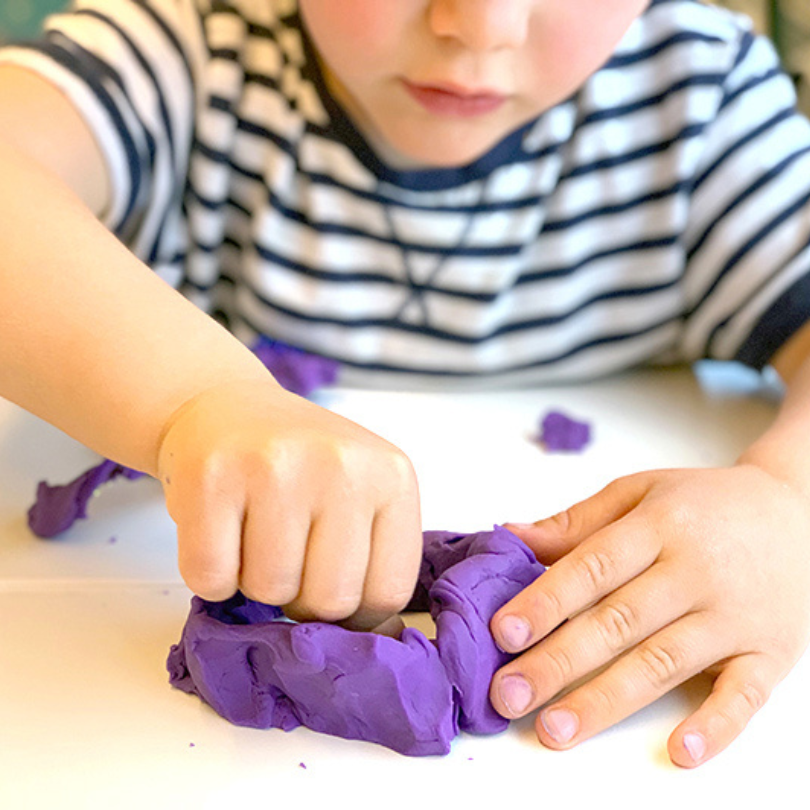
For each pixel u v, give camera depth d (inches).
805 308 17.8
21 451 15.2
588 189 18.8
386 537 11.1
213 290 19.6
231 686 11.0
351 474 10.8
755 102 18.8
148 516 14.1
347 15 15.2
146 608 12.4
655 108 18.8
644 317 19.3
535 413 17.6
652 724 11.4
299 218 18.5
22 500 14.2
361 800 10.2
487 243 18.6
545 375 19.5
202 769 10.5
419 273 18.7
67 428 12.1
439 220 18.3
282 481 10.7
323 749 10.8
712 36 18.8
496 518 14.4
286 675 10.7
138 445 11.6
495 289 18.7
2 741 10.6
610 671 11.5
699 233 18.9
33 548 13.3
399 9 14.8
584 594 11.8
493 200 18.4
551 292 19.2
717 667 12.0
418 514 11.3
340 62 15.9
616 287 19.4
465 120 16.1
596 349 19.6
